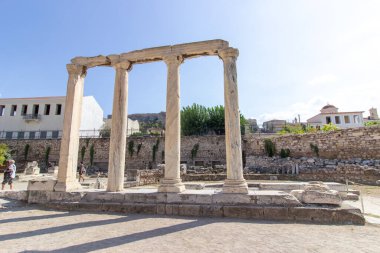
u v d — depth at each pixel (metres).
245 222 7.61
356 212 7.51
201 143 34.84
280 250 5.05
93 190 10.78
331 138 24.97
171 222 7.67
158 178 23.83
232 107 9.94
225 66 10.34
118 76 11.56
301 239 5.81
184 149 35.09
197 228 6.91
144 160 35.84
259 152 31.97
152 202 9.47
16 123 46.84
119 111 11.17
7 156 34.62
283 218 7.91
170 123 10.50
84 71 12.40
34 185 10.97
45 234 6.40
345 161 22.80
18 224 7.52
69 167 11.12
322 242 5.57
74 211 9.54
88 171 34.94
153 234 6.33
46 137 45.50
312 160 24.69
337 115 56.47
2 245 5.49
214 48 10.52
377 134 21.95
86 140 38.09
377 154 21.77
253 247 5.25
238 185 9.14
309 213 7.78
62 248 5.28
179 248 5.21
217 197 8.96
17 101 47.97
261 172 26.22
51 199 10.52
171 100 10.66
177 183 9.88
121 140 10.99
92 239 5.93
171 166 10.09
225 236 6.10
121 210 9.30
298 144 27.56
